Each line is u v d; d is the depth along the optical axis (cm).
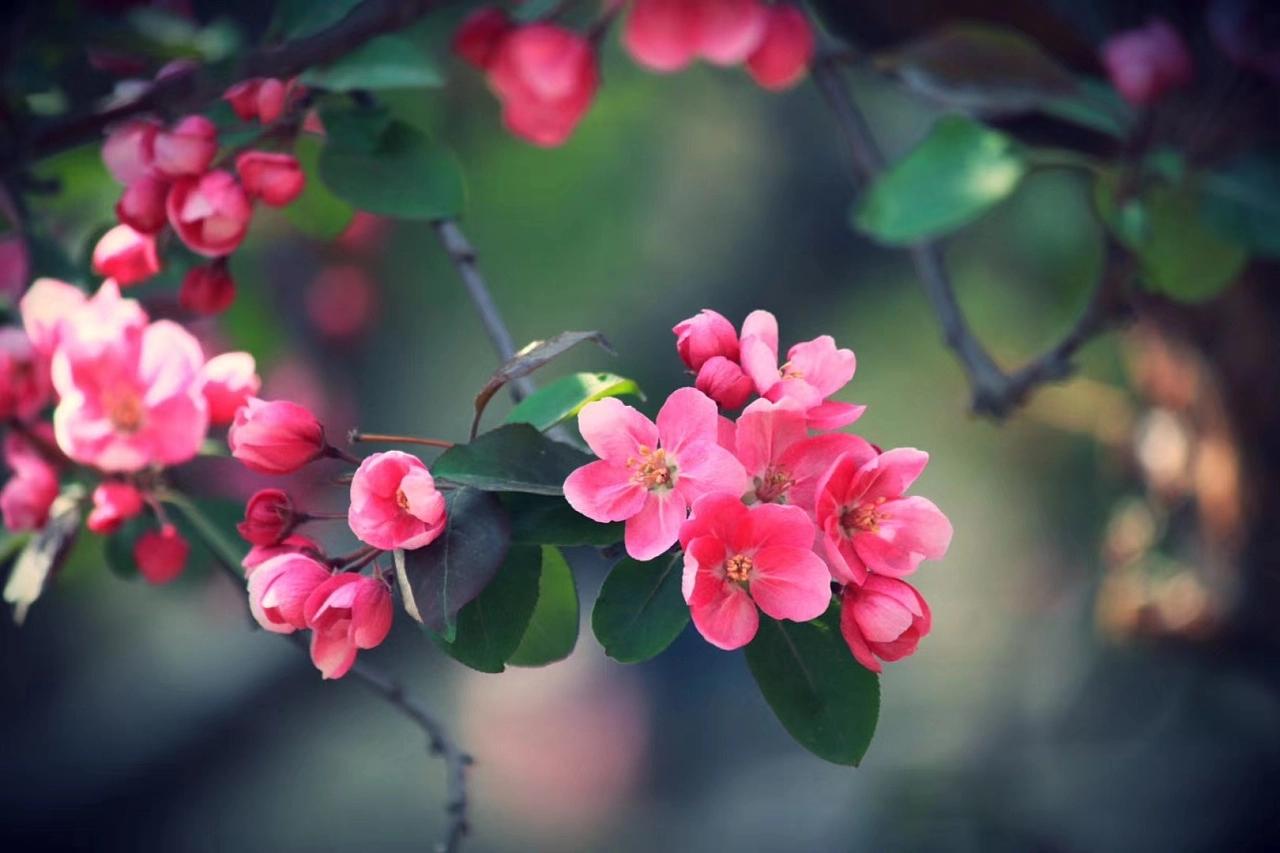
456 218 112
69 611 264
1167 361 169
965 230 219
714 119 247
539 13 109
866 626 96
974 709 263
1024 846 218
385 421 251
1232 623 177
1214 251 125
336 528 160
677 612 97
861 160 136
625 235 235
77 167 126
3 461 116
